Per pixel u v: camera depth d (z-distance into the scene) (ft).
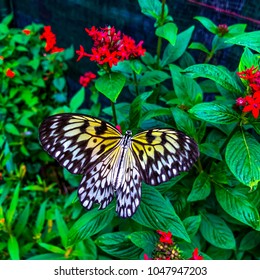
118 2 1.54
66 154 0.73
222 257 1.11
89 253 1.15
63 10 1.89
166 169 0.74
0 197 1.44
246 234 1.10
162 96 1.36
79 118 0.70
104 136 0.74
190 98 1.08
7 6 2.31
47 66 2.03
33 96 2.04
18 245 1.28
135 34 1.55
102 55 0.90
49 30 1.92
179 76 1.09
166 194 1.06
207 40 1.36
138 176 0.76
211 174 1.03
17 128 1.88
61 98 2.05
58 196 1.73
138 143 0.74
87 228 0.94
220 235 1.03
